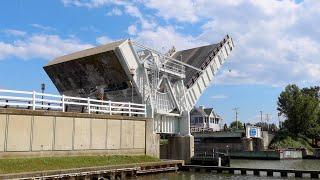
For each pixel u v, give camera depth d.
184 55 57.16
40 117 27.94
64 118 29.72
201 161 45.56
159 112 44.16
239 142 81.12
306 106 95.19
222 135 82.38
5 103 25.81
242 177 34.06
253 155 72.00
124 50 39.47
